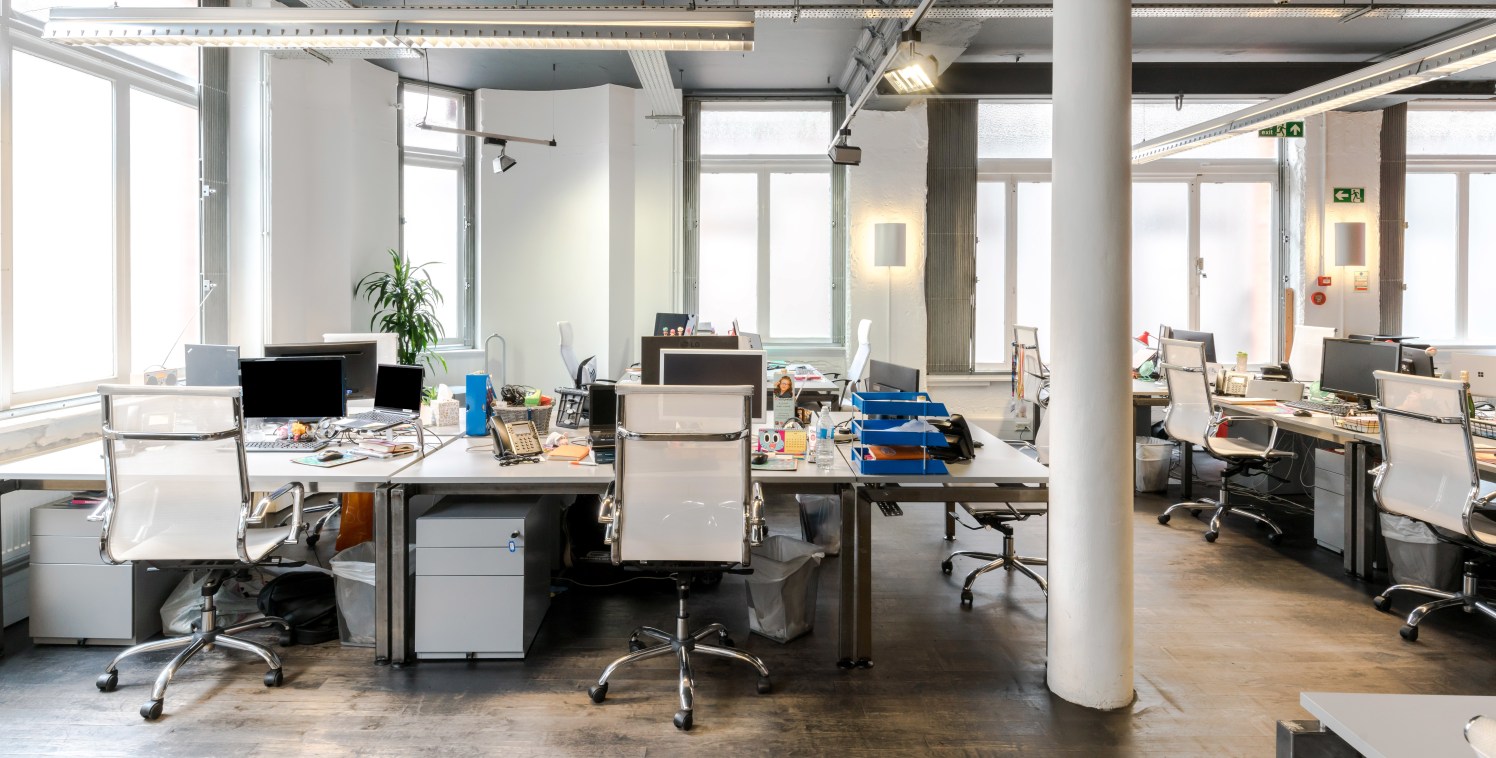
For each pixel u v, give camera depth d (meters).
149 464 2.83
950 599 3.97
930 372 8.51
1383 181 8.26
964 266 8.45
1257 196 8.55
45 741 2.60
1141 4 5.58
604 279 8.19
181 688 2.97
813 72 7.84
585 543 4.30
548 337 8.35
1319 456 4.82
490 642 3.20
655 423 2.79
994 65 7.65
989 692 2.98
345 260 6.96
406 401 4.02
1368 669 3.17
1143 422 6.60
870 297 8.27
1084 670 2.86
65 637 3.29
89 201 4.68
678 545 2.85
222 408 2.81
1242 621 3.67
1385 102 8.02
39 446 3.88
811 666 3.20
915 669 3.17
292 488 3.08
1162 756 2.55
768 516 5.51
